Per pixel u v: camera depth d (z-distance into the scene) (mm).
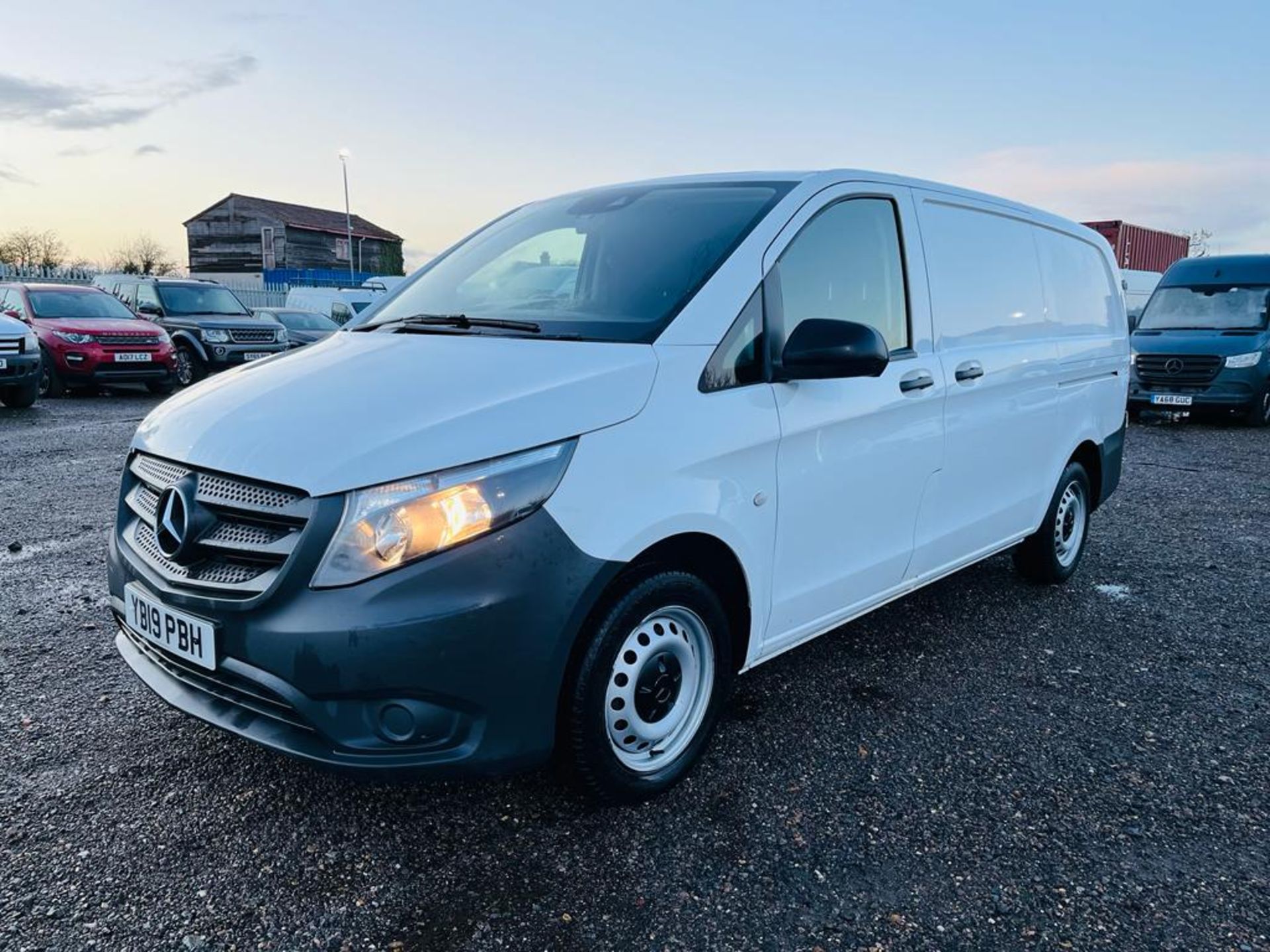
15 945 2070
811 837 2543
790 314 2951
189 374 15281
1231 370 11727
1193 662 3857
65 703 3262
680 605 2648
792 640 3090
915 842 2529
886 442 3297
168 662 2480
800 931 2170
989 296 3971
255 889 2285
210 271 61188
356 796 2701
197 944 2092
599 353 2590
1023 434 4191
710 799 2725
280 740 2232
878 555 3379
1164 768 2967
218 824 2551
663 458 2484
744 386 2762
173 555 2357
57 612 4176
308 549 2137
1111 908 2270
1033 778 2887
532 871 2371
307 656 2117
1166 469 8727
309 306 24609
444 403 2367
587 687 2410
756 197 3162
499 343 2773
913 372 3408
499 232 3752
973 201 3984
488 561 2180
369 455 2186
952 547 3832
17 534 5496
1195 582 5012
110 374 13227
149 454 2637
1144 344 12406
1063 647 4004
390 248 65750
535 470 2258
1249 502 7168
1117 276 5238
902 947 2123
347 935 2131
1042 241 4477
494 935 2141
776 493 2850
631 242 3131
